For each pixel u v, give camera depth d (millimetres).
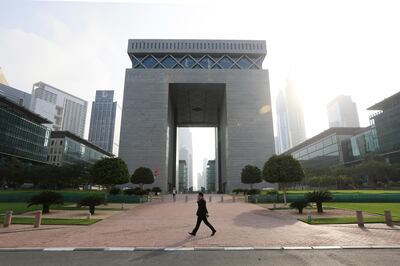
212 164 141250
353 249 8734
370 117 92875
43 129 103000
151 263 7160
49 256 7863
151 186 58688
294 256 7875
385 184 69125
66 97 192000
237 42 70250
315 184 86500
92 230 12344
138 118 63438
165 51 68750
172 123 78000
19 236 10781
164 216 18047
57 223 14273
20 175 68125
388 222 13891
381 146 85500
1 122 80125
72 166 75125
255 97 65312
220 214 19078
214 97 76188
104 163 28094
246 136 62625
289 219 16328
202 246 9117
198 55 70000
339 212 19984
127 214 19375
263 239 10234
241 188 59156
